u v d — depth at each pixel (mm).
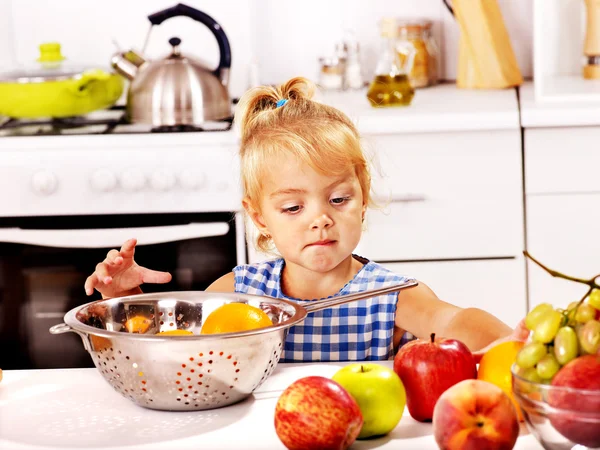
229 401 970
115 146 2371
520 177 2436
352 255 1511
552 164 2428
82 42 3020
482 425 802
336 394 830
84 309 1043
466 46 2811
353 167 1250
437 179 2447
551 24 2973
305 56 3062
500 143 2420
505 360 919
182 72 2518
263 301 1083
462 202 2455
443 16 3016
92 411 976
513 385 819
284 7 3035
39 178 2361
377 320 1395
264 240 1483
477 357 1054
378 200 2461
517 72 2828
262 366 962
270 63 3070
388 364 1113
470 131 2418
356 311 1401
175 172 2365
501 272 2479
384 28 2525
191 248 2410
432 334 948
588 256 2461
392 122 2408
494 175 2438
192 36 2988
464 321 1228
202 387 942
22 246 2416
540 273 2473
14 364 2475
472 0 2742
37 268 2428
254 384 971
